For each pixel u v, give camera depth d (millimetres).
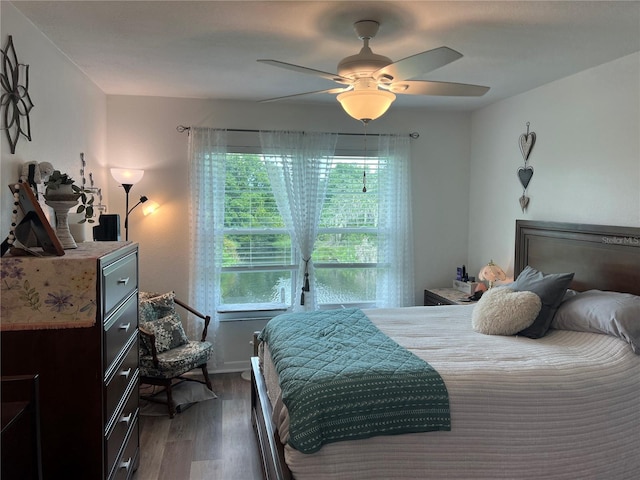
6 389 1388
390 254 4395
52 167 2379
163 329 3479
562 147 3311
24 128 2213
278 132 4113
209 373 4137
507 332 2643
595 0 1999
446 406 1891
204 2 2033
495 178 4141
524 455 1946
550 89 3414
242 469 2643
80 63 2953
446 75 3211
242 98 3971
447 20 2217
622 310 2354
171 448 2871
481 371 2029
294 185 4156
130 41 2541
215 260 4070
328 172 4234
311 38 2465
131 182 3715
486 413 1922
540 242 3422
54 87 2625
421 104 4195
